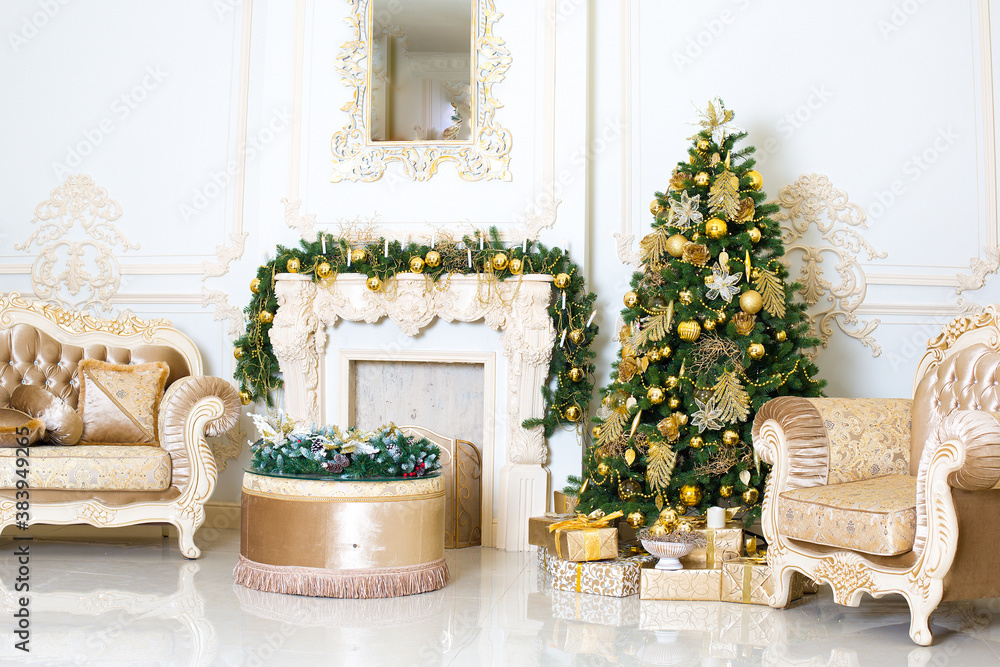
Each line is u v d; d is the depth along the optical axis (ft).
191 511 13.57
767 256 13.66
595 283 16.30
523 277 14.99
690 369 12.82
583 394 15.20
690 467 13.01
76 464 13.08
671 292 13.16
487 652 9.02
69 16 17.94
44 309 15.62
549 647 9.25
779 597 11.09
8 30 18.04
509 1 16.11
